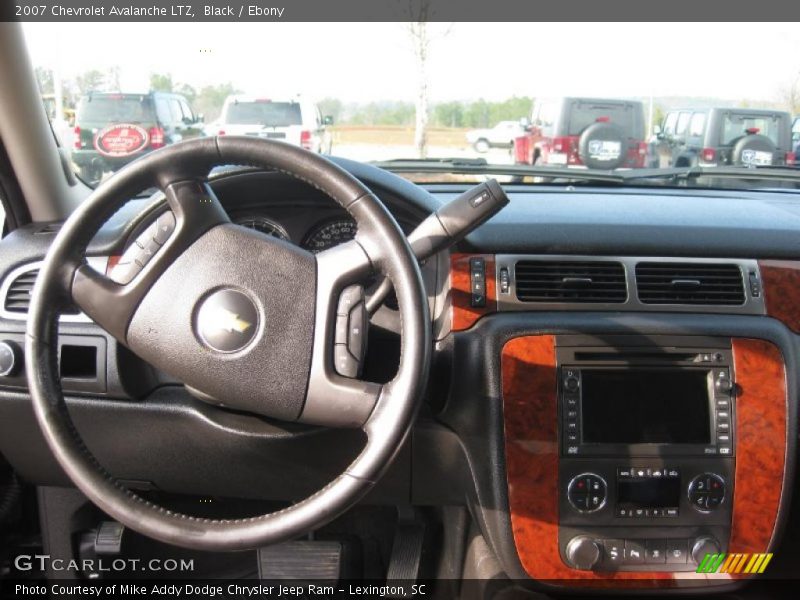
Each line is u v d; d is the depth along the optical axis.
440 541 2.54
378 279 2.00
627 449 2.04
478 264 2.09
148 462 2.22
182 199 1.54
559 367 2.04
